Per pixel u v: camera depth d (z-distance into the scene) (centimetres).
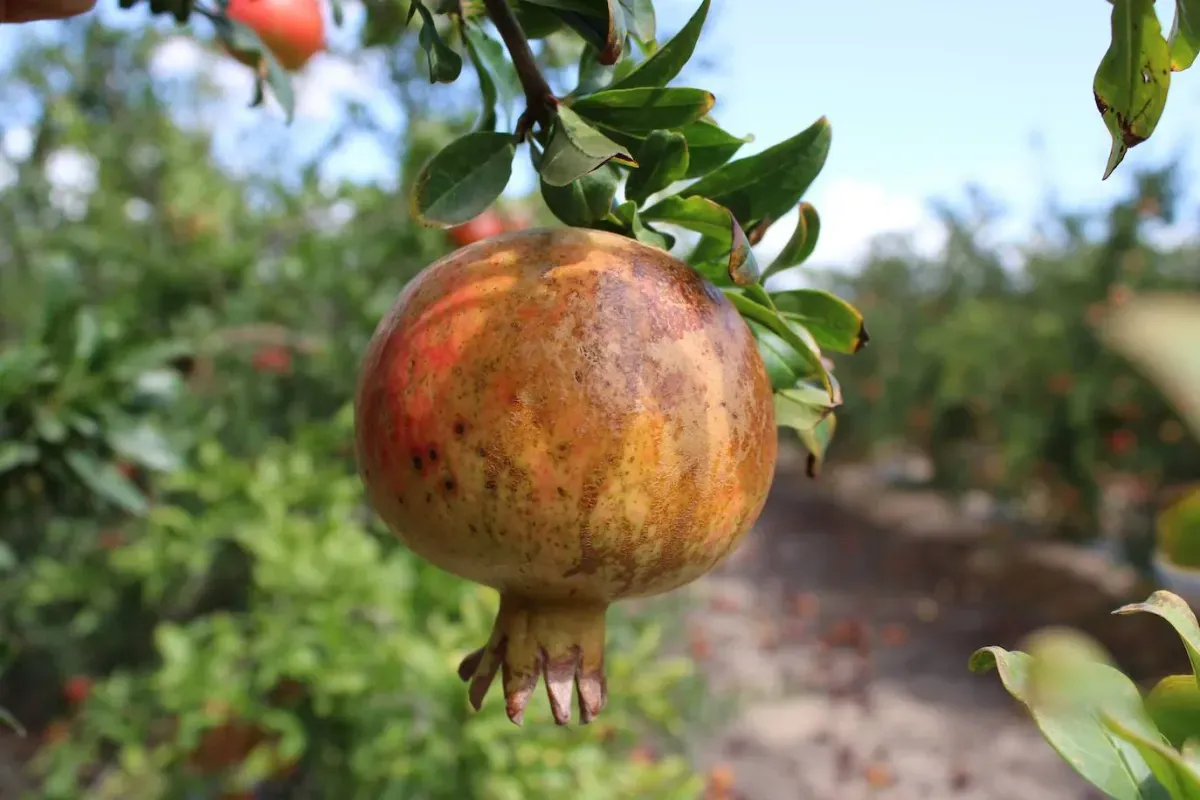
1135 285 202
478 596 78
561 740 66
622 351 20
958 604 208
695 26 23
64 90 161
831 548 267
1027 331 223
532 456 20
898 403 299
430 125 98
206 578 98
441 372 20
